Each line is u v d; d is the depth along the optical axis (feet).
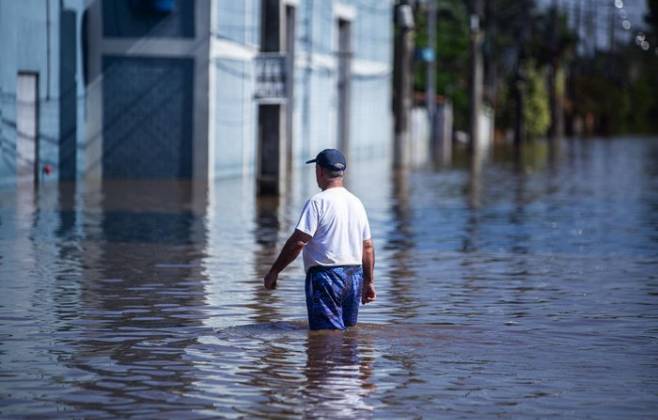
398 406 77.25
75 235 171.42
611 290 128.88
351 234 100.48
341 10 434.30
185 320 106.93
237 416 74.54
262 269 140.56
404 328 103.91
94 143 286.25
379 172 356.18
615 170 389.39
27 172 258.78
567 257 157.38
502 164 419.74
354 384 82.94
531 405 78.02
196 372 86.12
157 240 167.84
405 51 392.06
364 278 102.73
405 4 393.29
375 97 502.79
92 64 285.23
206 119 285.43
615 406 78.02
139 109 286.25
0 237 167.43
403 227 193.36
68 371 86.22
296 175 324.60
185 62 285.02
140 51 284.41
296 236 98.63
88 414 74.74
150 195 243.19
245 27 316.19
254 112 329.93
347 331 101.60
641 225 202.08
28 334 99.81
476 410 76.59
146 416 74.33
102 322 105.70
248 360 90.02
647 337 101.71
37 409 75.82
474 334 101.86
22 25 249.34
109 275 134.21
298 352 92.89
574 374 87.04
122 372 86.07
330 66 421.59
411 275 138.62
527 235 183.93
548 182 320.29
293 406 76.95
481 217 212.84
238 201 233.96
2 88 240.12
